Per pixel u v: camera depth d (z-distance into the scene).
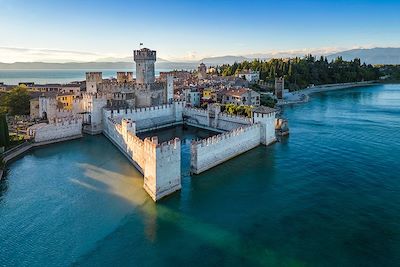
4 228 45.81
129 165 70.31
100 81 131.50
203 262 38.66
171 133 106.88
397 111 147.25
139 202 53.22
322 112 147.25
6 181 61.72
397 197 54.97
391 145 86.69
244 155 79.31
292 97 195.75
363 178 63.38
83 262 38.78
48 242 42.56
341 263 38.25
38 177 63.69
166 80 129.88
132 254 40.19
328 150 82.62
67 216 48.84
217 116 107.88
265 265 38.00
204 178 64.25
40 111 113.31
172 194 56.47
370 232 44.59
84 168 68.69
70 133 93.25
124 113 101.38
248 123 95.62
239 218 48.59
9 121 107.56
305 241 42.66
